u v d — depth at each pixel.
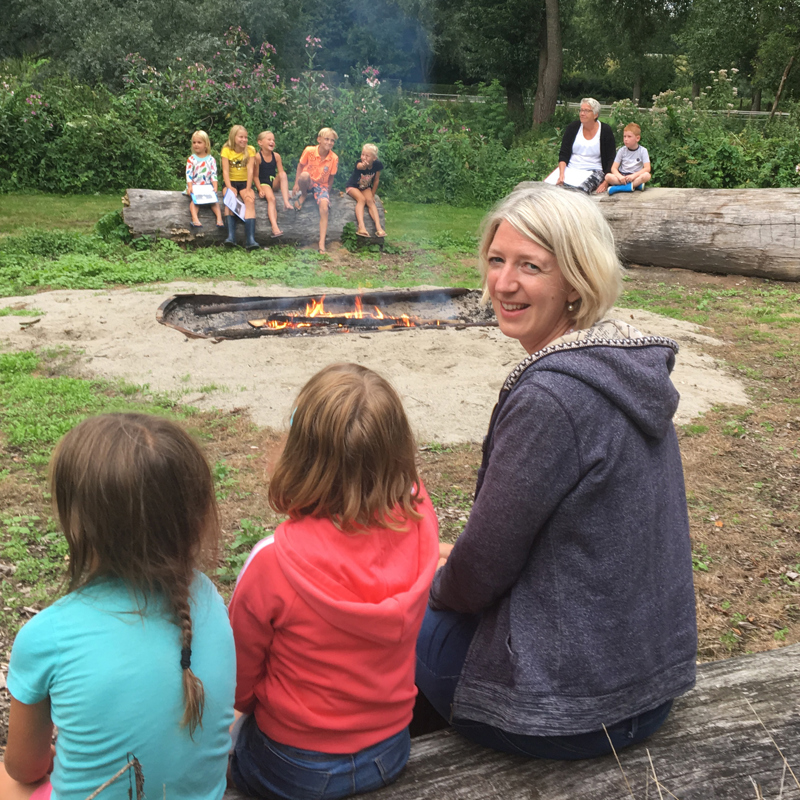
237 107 18.98
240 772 1.88
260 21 31.77
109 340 7.22
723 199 11.60
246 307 8.45
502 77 38.97
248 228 11.95
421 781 1.84
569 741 1.79
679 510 1.80
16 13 31.30
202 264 10.71
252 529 4.02
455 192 19.17
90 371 6.51
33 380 6.14
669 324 8.69
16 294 8.94
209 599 1.64
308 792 1.76
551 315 1.85
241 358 6.89
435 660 2.07
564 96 47.28
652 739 1.98
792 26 31.02
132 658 1.48
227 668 1.62
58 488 1.52
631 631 1.69
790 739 1.99
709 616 3.68
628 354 1.66
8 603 3.44
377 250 12.62
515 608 1.73
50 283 9.41
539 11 36.59
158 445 1.51
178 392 6.13
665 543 1.75
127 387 6.11
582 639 1.67
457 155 19.61
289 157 18.83
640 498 1.67
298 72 34.59
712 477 5.12
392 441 1.70
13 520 4.10
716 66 35.22
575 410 1.60
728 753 1.94
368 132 19.72
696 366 7.28
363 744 1.77
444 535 4.30
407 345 7.38
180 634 1.53
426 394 6.20
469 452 5.33
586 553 1.67
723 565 4.11
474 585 1.76
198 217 11.92
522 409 1.62
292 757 1.77
